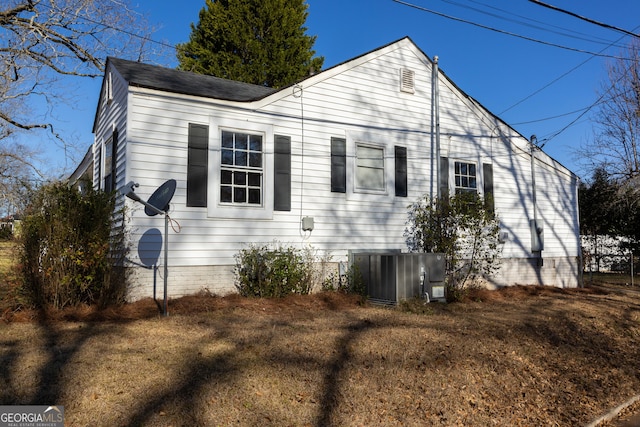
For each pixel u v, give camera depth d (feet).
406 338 24.59
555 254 52.47
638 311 38.96
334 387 17.84
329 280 37.96
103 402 14.94
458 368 21.31
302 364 19.62
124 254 29.76
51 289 26.07
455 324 29.01
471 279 42.24
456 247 39.99
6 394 15.08
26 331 22.56
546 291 47.19
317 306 32.83
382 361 20.92
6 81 44.93
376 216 41.14
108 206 27.89
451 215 39.63
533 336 28.14
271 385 17.38
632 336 31.65
